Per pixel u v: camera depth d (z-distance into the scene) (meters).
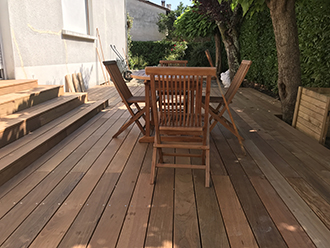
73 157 2.78
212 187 2.22
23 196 2.03
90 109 4.34
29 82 3.94
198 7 7.76
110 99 5.81
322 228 1.71
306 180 2.34
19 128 2.87
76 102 4.48
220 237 1.62
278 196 2.08
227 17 7.98
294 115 3.91
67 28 5.94
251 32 7.65
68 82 5.65
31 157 2.60
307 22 4.69
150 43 15.34
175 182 2.30
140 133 3.61
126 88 3.57
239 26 8.41
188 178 2.37
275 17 3.93
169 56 14.82
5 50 3.91
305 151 2.99
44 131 3.14
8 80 3.88
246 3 3.33
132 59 13.98
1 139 2.59
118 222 1.75
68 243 1.56
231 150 3.03
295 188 2.20
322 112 3.21
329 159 2.77
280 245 1.56
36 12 4.47
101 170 2.50
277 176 2.41
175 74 2.03
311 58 4.71
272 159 2.78
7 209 1.87
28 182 2.24
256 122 4.16
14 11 3.90
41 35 4.65
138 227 1.71
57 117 3.78
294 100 4.14
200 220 1.78
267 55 6.77
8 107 3.12
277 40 4.07
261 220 1.78
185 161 2.74
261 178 2.37
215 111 3.45
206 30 9.52
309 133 3.52
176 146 2.29
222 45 11.05
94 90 6.81
